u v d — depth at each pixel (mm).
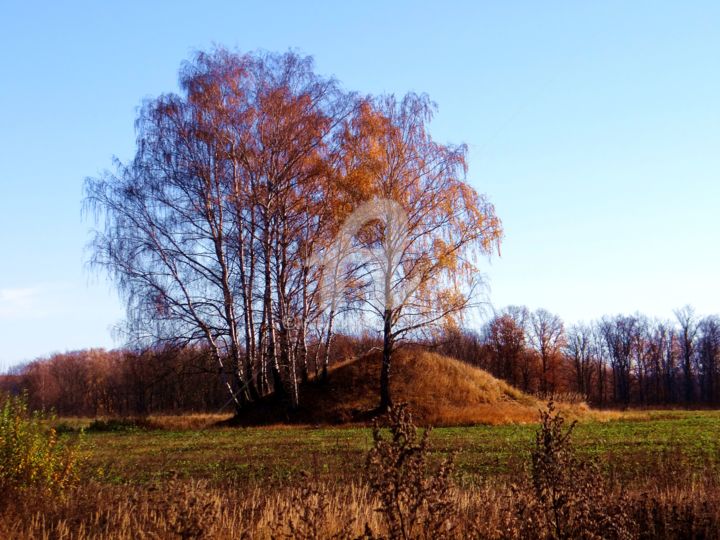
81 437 12742
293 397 33312
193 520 7195
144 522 8641
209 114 30312
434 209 29984
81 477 12711
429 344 32750
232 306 32156
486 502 8070
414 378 36125
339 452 21156
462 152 30516
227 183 30812
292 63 31047
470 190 30156
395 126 30359
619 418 35656
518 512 7254
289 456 20562
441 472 6594
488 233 30078
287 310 31469
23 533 8648
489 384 37438
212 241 31906
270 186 30141
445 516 6574
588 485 7395
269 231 30438
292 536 7488
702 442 22875
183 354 33938
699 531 8516
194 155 30500
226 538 7781
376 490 6398
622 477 12984
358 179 29312
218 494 10609
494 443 22984
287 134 29922
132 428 32625
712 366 91750
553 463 7012
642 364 95312
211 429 31688
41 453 11492
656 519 8734
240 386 33344
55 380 72938
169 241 31438
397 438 6336
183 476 17109
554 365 83938
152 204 30891
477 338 77812
